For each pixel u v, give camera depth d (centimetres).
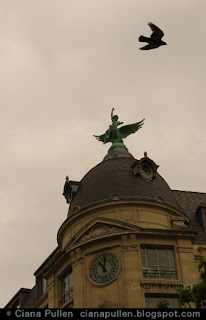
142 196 5188
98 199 5253
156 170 5503
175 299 4681
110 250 4869
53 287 5272
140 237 4862
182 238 4972
